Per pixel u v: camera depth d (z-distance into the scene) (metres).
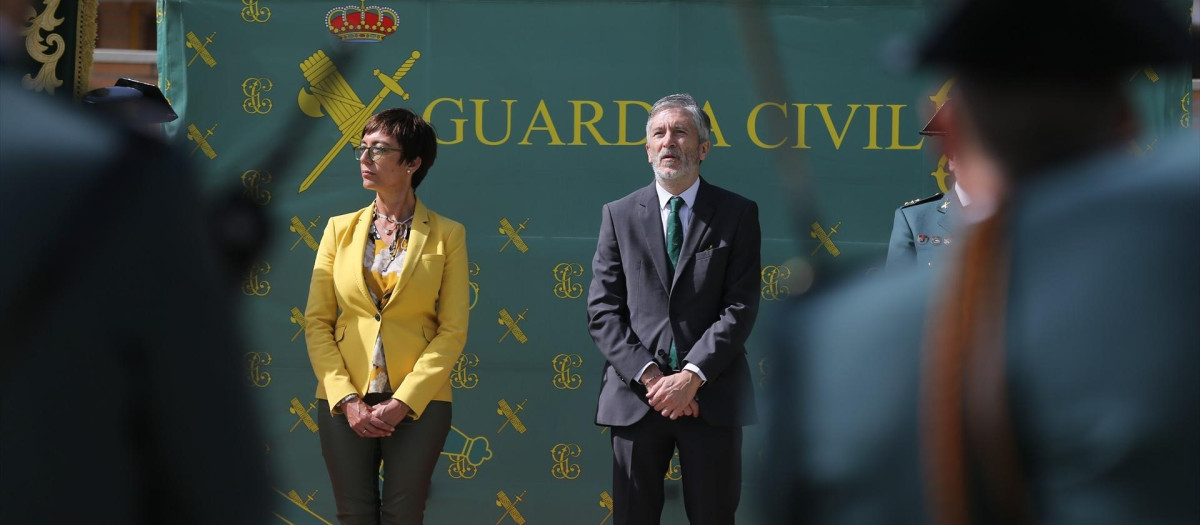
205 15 5.03
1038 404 1.04
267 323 5.00
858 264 1.33
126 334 1.34
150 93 3.55
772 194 4.99
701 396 4.12
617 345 4.17
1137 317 1.01
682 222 4.29
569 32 5.05
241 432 1.41
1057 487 1.03
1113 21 1.11
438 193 5.05
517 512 5.05
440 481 5.05
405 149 4.31
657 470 4.20
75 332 1.31
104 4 6.68
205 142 5.00
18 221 1.29
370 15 5.05
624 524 4.20
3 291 1.27
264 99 5.04
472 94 5.05
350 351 4.23
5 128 1.32
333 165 5.05
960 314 1.10
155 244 1.35
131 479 1.37
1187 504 0.98
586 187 5.05
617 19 5.04
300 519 5.02
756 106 5.00
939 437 1.08
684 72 5.03
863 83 5.00
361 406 4.11
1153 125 4.74
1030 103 1.12
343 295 4.27
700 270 4.20
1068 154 1.12
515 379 5.05
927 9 4.96
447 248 4.35
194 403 1.37
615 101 5.04
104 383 1.33
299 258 5.02
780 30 5.02
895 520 1.11
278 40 5.05
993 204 1.13
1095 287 1.03
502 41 5.05
